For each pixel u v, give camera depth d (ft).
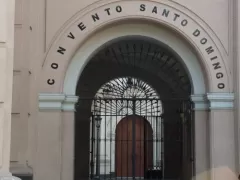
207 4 35.22
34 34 34.27
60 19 34.63
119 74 57.52
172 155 59.11
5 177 22.30
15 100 33.04
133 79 57.88
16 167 32.45
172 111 58.03
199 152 35.35
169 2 35.09
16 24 33.65
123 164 65.16
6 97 23.15
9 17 23.63
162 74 56.44
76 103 35.65
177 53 36.19
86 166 54.24
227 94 34.60
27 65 33.47
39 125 33.88
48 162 33.65
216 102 34.65
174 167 58.90
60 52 34.45
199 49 34.96
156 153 61.26
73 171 34.55
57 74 34.27
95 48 35.78
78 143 53.83
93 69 56.65
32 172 32.89
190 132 37.45
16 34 33.60
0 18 23.27
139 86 50.42
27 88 33.35
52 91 34.14
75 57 35.47
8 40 23.47
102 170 71.56
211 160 34.35
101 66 56.75
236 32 34.53
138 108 49.19
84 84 55.57
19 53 33.47
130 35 36.09
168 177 58.95
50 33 34.50
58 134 33.94
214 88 34.73
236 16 34.58
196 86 36.01
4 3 23.38
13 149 32.60
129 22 35.60
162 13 35.04
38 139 33.78
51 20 34.58
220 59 34.91
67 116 34.83
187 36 35.01
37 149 33.68
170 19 35.04
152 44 41.04
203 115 35.63
